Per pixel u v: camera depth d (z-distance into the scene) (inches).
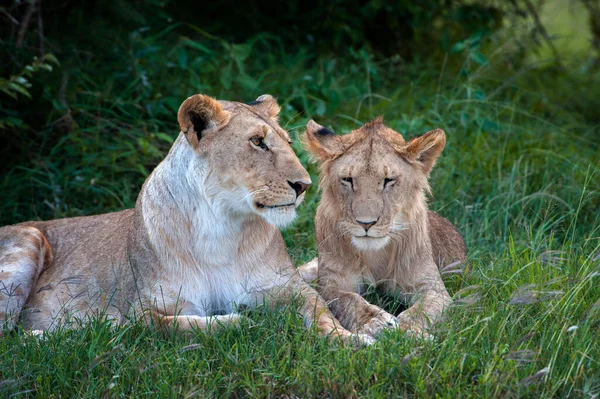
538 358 236.8
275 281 300.2
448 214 406.0
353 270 316.2
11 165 445.7
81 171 429.7
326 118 488.7
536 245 332.2
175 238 287.9
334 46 604.4
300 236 385.7
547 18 820.6
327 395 233.3
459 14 625.6
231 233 287.3
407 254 312.3
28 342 269.9
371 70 556.4
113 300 303.9
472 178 432.1
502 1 657.0
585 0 703.1
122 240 315.6
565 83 657.6
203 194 280.7
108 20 484.7
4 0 466.9
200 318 275.6
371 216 286.8
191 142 276.8
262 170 274.1
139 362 248.1
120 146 441.7
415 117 477.4
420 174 309.9
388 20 627.2
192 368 245.9
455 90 555.8
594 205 408.8
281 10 628.1
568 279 272.4
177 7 584.1
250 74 545.3
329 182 309.9
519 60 658.8
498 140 474.9
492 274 299.3
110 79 471.2
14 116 442.0
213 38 525.7
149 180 303.9
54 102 435.8
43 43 442.9
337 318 297.3
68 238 336.5
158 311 287.7
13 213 416.5
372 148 297.7
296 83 522.3
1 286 303.4
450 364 233.6
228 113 279.0
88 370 244.5
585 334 243.3
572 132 527.2
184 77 506.0
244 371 245.3
